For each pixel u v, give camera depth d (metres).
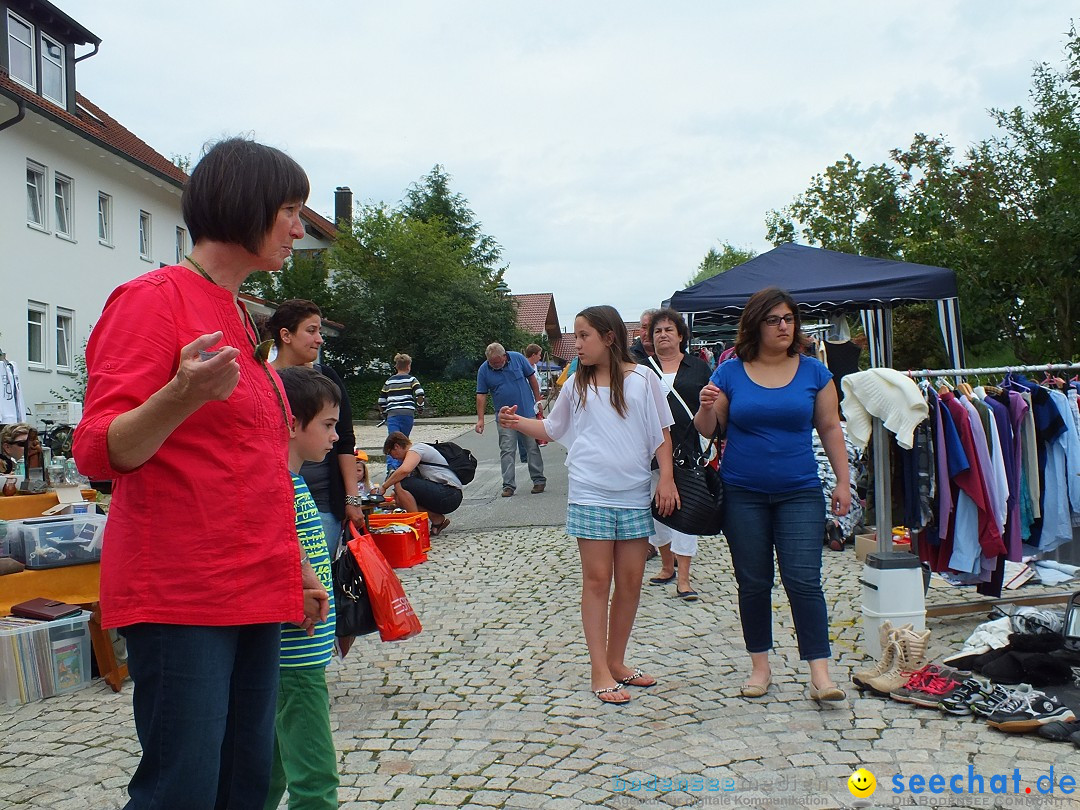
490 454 17.72
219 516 1.89
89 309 22.39
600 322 4.44
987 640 4.54
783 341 4.36
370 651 5.44
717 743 3.83
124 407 1.75
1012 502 5.21
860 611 5.88
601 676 4.47
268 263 2.10
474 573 7.62
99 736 4.22
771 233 24.38
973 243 18.09
